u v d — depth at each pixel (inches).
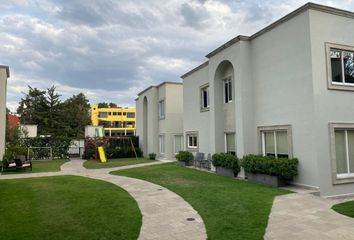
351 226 275.3
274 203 359.9
